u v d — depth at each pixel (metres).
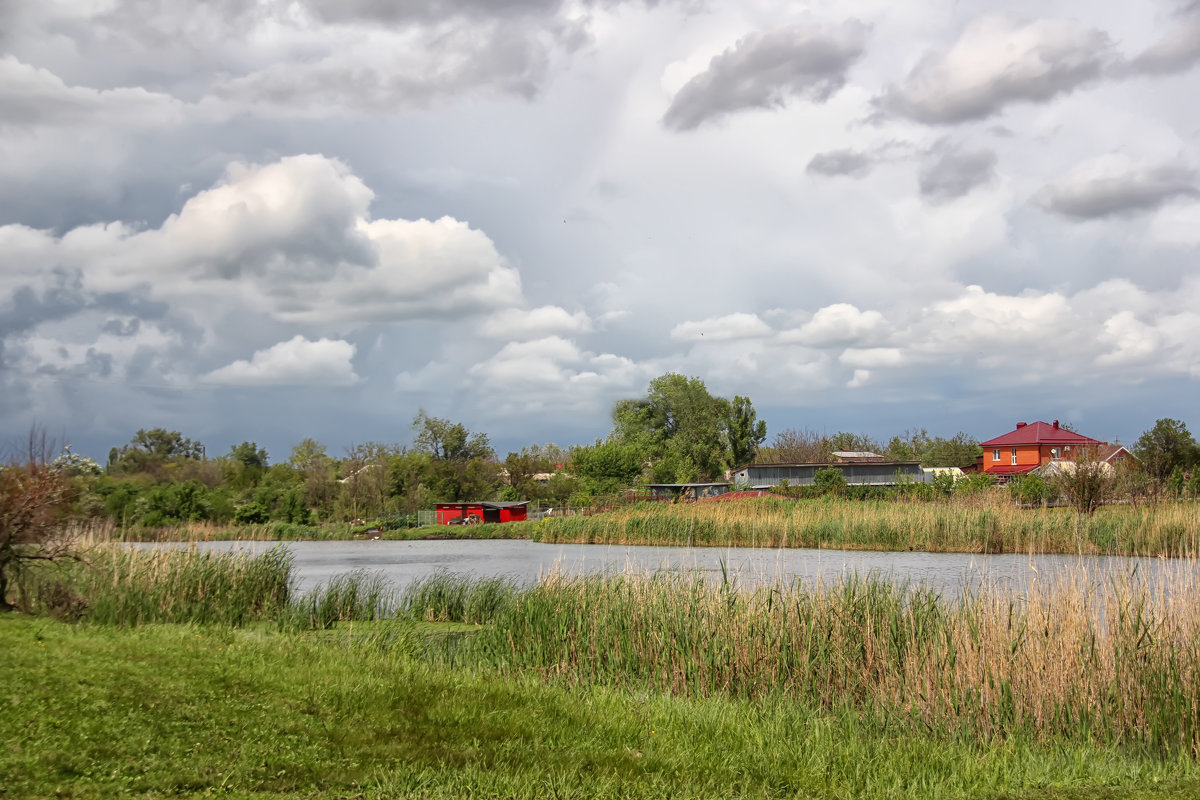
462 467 100.12
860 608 14.00
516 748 8.57
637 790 7.55
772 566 28.98
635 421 103.38
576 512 64.75
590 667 13.66
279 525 62.94
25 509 15.62
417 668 12.32
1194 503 36.56
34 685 9.11
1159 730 10.53
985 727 10.92
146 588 17.47
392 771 7.63
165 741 7.89
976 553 33.56
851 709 11.77
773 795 7.87
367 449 93.12
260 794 6.87
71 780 6.79
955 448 99.81
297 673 11.02
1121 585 12.47
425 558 41.12
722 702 11.46
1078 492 38.34
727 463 101.31
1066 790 8.11
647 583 16.31
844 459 98.94
